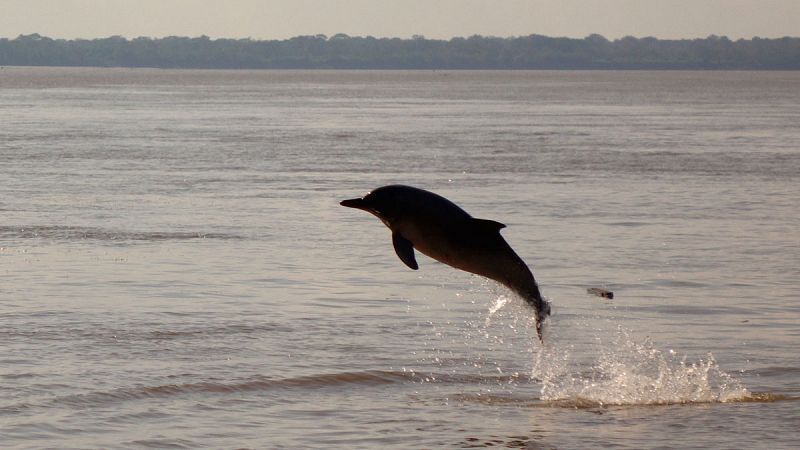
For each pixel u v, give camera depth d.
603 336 43.25
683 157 126.25
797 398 35.22
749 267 58.41
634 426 31.81
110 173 103.25
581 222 74.25
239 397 34.62
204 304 47.56
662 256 61.47
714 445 29.78
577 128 187.88
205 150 133.12
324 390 35.75
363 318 45.72
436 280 54.03
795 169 111.56
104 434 30.50
